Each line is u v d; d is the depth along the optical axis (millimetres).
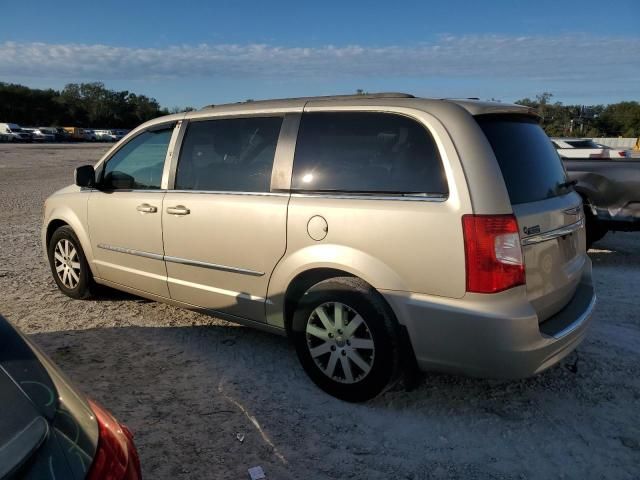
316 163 3576
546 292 3270
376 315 3242
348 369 3434
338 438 3164
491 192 2988
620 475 2855
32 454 1388
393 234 3174
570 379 3840
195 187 4219
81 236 5148
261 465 2924
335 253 3377
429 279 3084
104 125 113125
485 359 2994
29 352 1754
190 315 5039
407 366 3293
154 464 2912
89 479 1465
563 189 3699
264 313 3852
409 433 3213
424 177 3162
